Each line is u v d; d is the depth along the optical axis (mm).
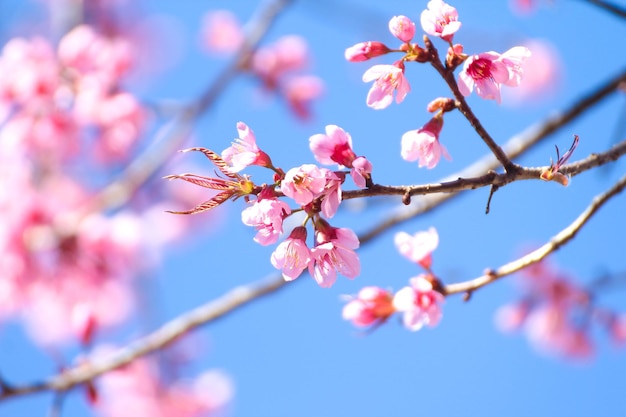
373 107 2855
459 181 2836
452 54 2832
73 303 7172
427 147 2895
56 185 8281
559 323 7156
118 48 6824
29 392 5086
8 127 6457
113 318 7625
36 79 6383
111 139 7012
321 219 2805
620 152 3168
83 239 6973
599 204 3373
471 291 3311
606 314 7098
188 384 8320
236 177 2660
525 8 6598
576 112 5434
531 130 5559
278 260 2758
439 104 2912
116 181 7750
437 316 3188
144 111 6984
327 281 2791
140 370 8062
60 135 6508
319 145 2801
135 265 7371
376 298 3377
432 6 2852
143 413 8031
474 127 2873
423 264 3365
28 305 7012
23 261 6762
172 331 5715
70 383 5234
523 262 3309
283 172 2703
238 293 5844
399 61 2812
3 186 7000
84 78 6582
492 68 2852
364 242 5531
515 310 7301
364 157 2715
